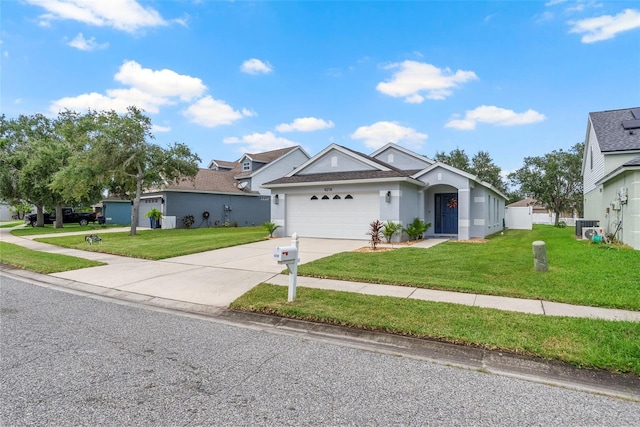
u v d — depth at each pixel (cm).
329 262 942
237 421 262
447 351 404
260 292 655
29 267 992
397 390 313
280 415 270
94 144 1834
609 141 1534
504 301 571
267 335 469
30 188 2594
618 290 601
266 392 308
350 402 291
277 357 391
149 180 2003
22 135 3198
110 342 436
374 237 1238
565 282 666
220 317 557
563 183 3862
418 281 702
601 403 291
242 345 429
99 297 690
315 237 1625
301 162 3291
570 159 3694
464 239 1534
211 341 443
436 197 1798
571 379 333
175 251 1219
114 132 1803
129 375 341
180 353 402
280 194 1702
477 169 4491
